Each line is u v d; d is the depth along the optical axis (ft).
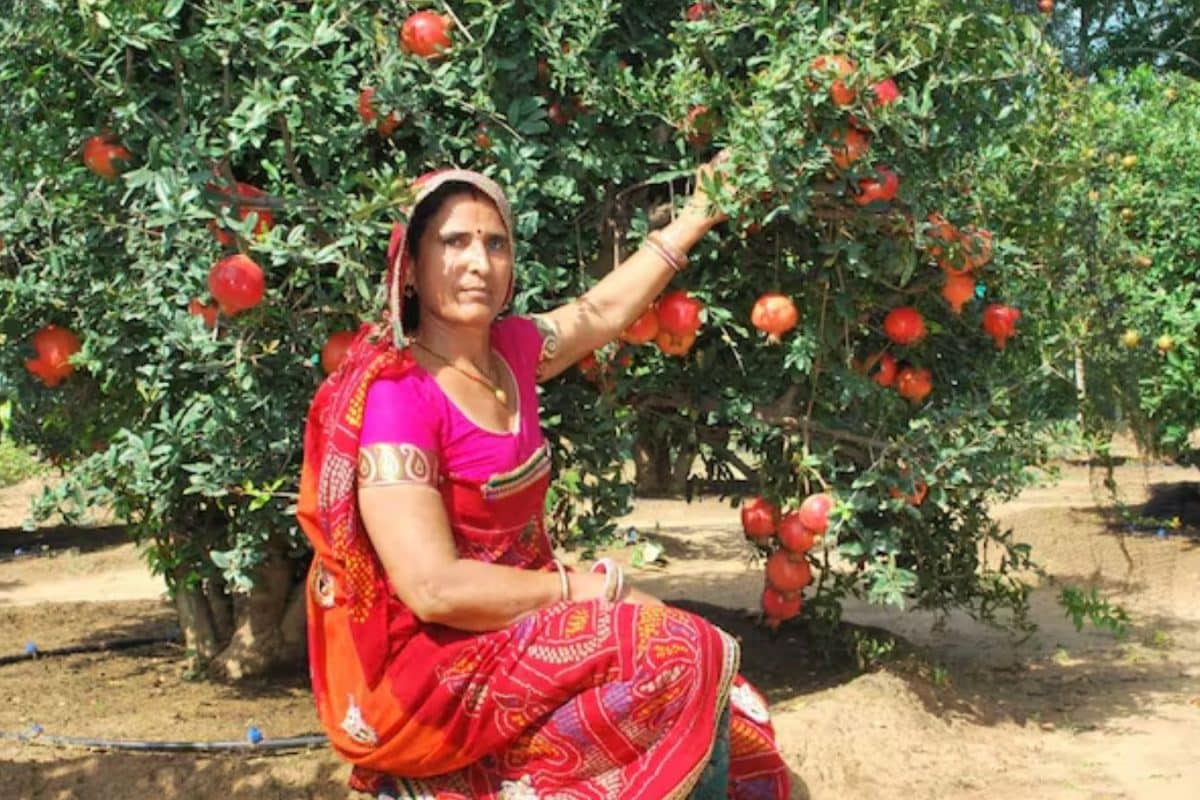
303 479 9.23
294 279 12.84
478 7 13.75
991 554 28.48
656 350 16.08
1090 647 20.70
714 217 11.97
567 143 14.28
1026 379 15.99
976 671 18.93
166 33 11.83
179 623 22.76
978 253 14.58
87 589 29.37
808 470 15.70
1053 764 14.76
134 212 13.12
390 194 9.70
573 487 14.79
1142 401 24.31
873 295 15.51
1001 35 14.16
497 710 8.70
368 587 8.77
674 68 15.10
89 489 14.20
